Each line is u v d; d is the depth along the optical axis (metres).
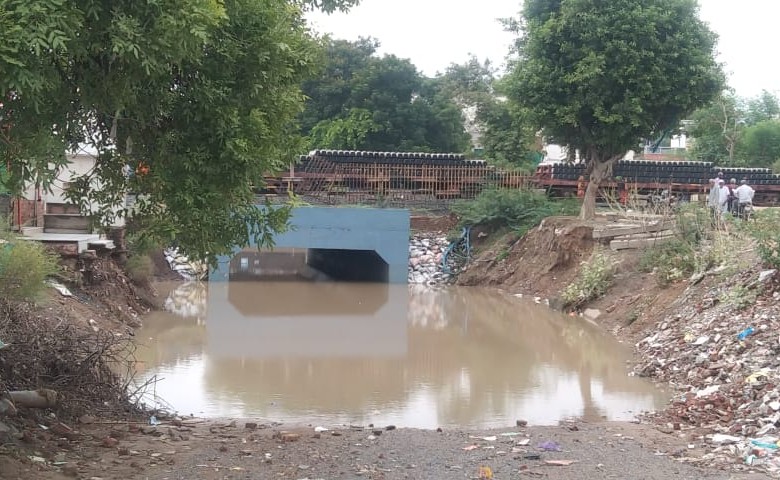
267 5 7.06
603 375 13.81
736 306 14.12
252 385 12.91
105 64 5.92
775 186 35.34
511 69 26.28
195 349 16.17
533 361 15.25
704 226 19.84
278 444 8.32
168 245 7.66
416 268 30.48
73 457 6.99
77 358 9.95
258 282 29.91
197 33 5.52
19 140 5.74
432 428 10.12
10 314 10.46
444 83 46.94
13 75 5.01
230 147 6.84
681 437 8.94
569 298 22.19
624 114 23.55
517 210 30.83
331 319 21.36
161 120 7.11
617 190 33.09
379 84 44.22
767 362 11.23
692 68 22.80
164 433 8.62
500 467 7.31
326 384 13.11
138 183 7.41
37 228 17.75
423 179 33.94
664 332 15.89
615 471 7.13
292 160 8.34
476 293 27.22
